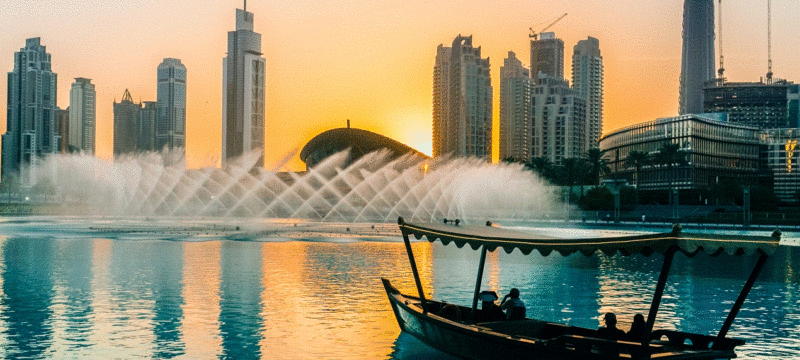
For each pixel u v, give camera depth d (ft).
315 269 126.72
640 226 338.34
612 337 54.34
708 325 75.61
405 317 66.80
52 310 79.82
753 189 491.72
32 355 58.54
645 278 119.85
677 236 44.60
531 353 49.85
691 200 527.40
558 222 384.68
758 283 114.01
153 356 58.54
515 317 61.62
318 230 275.80
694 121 650.84
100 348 61.16
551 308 86.28
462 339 55.83
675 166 631.15
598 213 417.90
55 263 133.28
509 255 166.81
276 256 153.48
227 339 65.26
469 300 91.50
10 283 103.24
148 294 92.89
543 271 129.80
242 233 248.11
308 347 62.64
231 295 92.68
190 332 68.18
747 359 60.18
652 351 46.96
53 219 392.27
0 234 230.27
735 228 317.42
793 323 76.95
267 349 61.62
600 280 116.16
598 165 544.62
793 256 172.65
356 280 110.32
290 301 88.02
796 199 572.51
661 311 84.79
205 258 146.61
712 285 110.93
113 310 80.07
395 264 138.31
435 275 120.06
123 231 253.24
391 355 60.34
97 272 118.21
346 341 65.26
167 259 143.33
